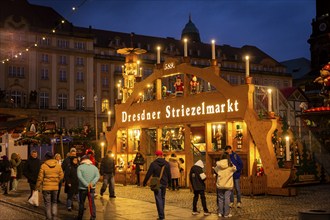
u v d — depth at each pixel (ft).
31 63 240.53
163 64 72.02
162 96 73.82
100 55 272.72
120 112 82.12
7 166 64.85
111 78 276.21
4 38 233.55
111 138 83.56
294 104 88.38
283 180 52.95
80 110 252.83
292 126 81.15
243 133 58.49
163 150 71.36
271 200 49.60
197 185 40.27
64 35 252.42
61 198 57.06
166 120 70.38
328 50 228.63
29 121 91.71
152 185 37.09
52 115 241.76
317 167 67.82
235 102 58.65
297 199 50.39
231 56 339.77
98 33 290.56
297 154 65.46
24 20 239.30
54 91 247.50
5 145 110.73
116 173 75.92
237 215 39.68
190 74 66.49
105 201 51.67
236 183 44.34
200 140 88.43
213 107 61.93
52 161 39.88
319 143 72.95
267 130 54.90
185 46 68.69
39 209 47.34
